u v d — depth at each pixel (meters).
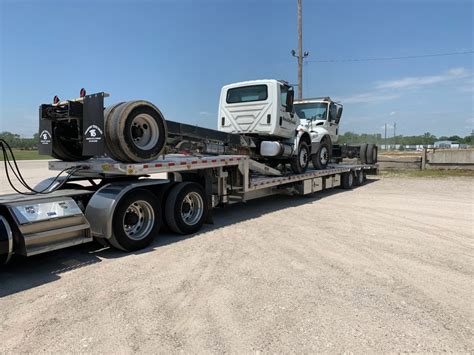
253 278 4.21
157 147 5.66
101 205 4.97
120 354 2.72
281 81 9.24
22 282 4.15
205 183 6.88
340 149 15.01
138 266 4.65
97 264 4.75
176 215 6.00
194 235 6.24
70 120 6.03
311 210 8.66
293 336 2.97
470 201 9.99
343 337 2.95
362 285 4.01
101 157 6.56
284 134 9.48
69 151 6.29
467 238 6.00
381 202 9.90
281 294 3.77
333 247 5.47
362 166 14.48
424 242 5.75
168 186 6.10
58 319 3.27
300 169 10.25
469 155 19.02
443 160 19.62
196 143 7.48
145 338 2.94
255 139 9.49
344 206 9.23
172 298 3.68
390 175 18.11
